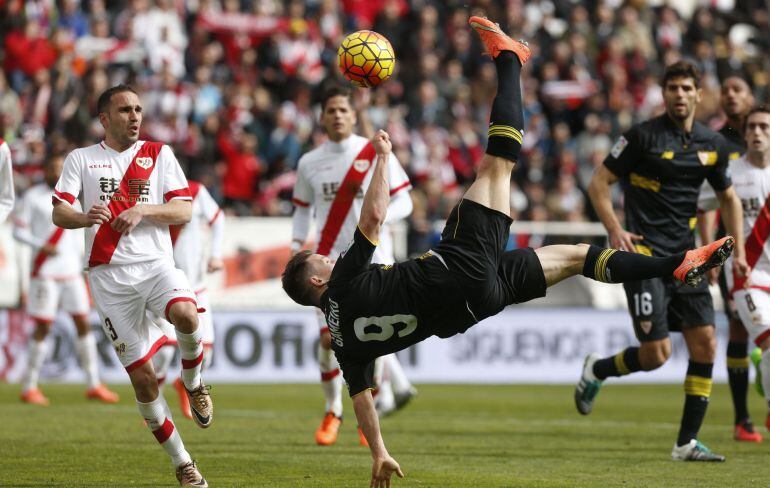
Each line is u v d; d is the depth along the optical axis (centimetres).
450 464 2719
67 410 4094
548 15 7725
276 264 5684
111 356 5512
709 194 3222
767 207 3106
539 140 6969
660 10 8069
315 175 3312
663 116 2927
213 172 6119
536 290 2173
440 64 7262
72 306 4519
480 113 7075
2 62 6325
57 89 6200
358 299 2028
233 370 5534
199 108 6400
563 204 6500
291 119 6397
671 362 5919
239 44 6894
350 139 3312
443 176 6669
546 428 3647
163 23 6750
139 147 2406
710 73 7788
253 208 6100
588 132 6931
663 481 2422
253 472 2544
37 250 4447
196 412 2344
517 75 2217
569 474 2536
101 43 6600
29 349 4444
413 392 3950
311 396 4862
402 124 6644
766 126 3073
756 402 4881
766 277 3100
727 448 3089
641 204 2927
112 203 2370
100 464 2648
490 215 2095
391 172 3284
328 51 7044
